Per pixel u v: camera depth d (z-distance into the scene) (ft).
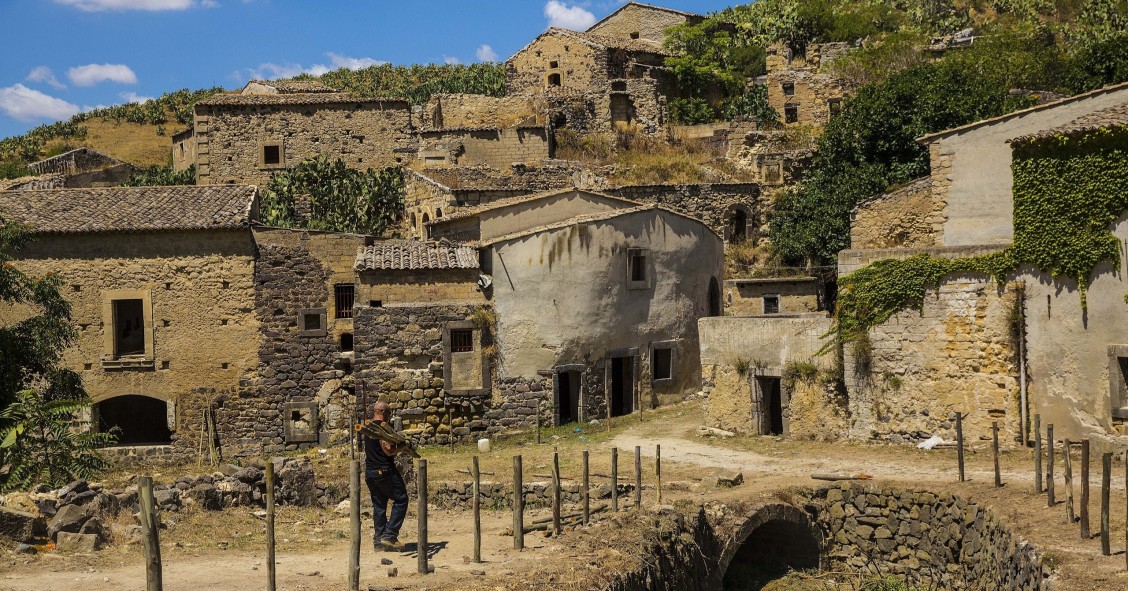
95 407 124.57
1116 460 85.10
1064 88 173.06
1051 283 89.30
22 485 77.77
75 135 335.06
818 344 102.32
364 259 122.21
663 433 112.88
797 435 103.40
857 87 193.26
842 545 85.20
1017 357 91.15
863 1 258.98
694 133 203.92
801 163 181.98
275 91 224.53
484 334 122.31
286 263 126.82
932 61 190.60
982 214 101.91
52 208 128.77
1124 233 85.51
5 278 107.24
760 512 79.46
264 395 126.21
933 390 95.14
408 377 120.98
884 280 97.81
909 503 82.64
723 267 158.40
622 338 131.75
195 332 125.70
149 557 45.47
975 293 92.94
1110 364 86.02
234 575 56.59
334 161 182.50
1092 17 231.30
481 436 122.21
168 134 338.34
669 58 221.25
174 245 125.59
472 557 61.93
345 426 126.11
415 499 89.10
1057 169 88.53
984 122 101.76
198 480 76.95
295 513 77.20
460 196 162.09
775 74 204.85
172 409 125.49
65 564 56.80
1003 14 259.39
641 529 69.46
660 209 137.08
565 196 137.59
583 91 210.18
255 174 185.98
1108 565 60.70
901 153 165.78
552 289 125.59
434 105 207.92
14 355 106.32
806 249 167.53
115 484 86.28
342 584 54.65
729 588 81.71
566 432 120.47
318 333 126.93
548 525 70.85
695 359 141.79
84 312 124.77
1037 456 76.95
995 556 71.61
